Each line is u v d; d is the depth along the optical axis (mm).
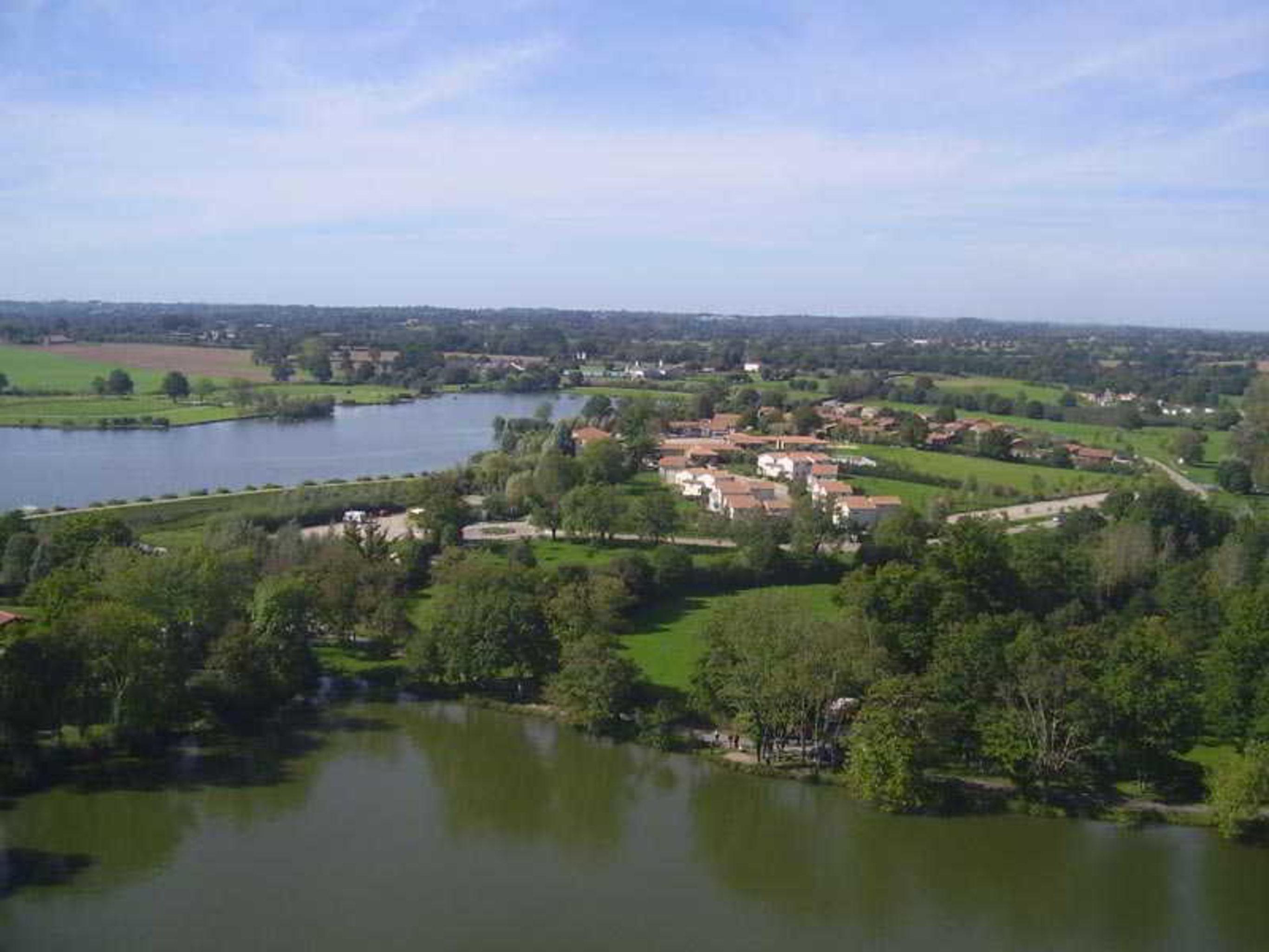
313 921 77438
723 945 76750
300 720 114438
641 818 95375
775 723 103250
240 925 76688
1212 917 81812
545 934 77188
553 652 119625
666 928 78625
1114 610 152125
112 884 81312
